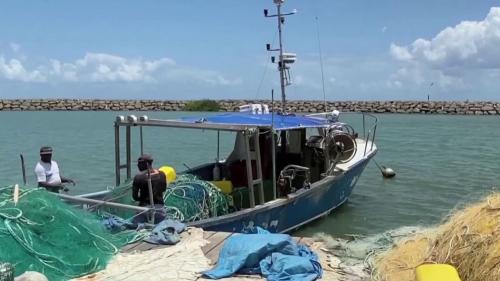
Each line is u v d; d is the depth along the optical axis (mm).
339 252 7617
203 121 9102
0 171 20297
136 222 7355
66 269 5469
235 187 9930
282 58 11789
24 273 4820
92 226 6246
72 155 25641
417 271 4391
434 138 35344
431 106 75750
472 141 33250
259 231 6840
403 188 16000
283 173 9688
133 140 33719
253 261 5691
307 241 6973
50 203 6047
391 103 76188
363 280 5578
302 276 5426
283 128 9258
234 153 10734
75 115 73375
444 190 15688
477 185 16594
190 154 26281
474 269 4570
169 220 7113
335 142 10750
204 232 7023
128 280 5332
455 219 5434
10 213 5645
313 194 10094
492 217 4895
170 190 8156
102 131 41656
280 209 9109
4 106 85000
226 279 5398
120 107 84000
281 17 11656
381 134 38719
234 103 72688
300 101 70812
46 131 41469
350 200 13883
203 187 8352
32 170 20641
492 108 74625
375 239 8516
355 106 75500
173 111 78812
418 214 12453
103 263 5746
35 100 86125
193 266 5723
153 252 6234
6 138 35469
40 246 5504
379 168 19547
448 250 4953
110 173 19844
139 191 7777
